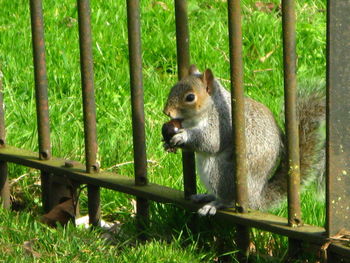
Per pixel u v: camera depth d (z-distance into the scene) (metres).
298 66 11.27
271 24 12.27
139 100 7.11
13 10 13.27
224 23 12.84
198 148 7.27
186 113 7.38
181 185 8.23
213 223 7.22
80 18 7.19
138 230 7.38
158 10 13.04
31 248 6.80
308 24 12.42
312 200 7.53
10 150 8.32
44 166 7.87
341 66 5.69
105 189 8.21
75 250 6.72
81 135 9.34
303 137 7.47
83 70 7.34
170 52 11.76
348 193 5.95
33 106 10.12
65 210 7.76
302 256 6.41
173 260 6.66
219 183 7.42
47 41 11.88
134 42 6.90
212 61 11.27
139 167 7.28
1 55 11.34
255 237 7.09
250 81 10.81
